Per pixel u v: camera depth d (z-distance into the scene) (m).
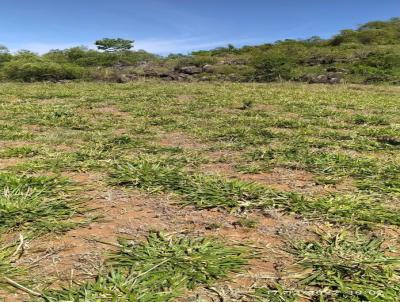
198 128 9.87
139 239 3.84
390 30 45.38
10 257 3.46
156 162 6.42
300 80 30.23
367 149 7.69
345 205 4.64
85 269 3.29
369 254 3.55
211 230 4.07
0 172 5.62
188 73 34.69
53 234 3.91
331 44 43.75
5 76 33.09
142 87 23.84
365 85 26.31
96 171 6.05
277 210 4.57
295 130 9.76
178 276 3.14
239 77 32.06
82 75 33.06
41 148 7.46
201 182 5.37
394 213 4.46
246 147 7.87
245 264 3.40
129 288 2.98
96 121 11.09
